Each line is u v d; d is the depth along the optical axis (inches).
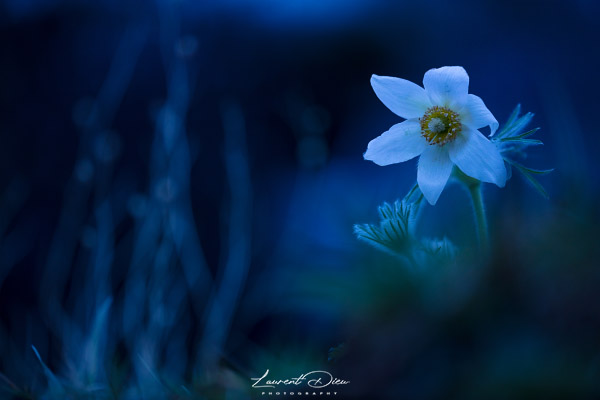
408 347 19.2
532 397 17.9
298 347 24.9
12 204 50.4
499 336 18.8
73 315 39.9
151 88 55.1
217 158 53.1
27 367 29.0
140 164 52.1
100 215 41.6
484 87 54.1
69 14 58.3
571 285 18.6
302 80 56.4
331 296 20.9
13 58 56.6
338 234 23.1
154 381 24.4
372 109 55.3
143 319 36.4
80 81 55.9
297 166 52.5
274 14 58.9
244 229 46.6
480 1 57.4
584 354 17.7
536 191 21.7
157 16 58.0
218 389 23.6
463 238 22.9
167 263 37.9
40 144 53.3
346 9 58.3
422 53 56.7
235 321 40.0
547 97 51.1
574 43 54.1
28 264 48.8
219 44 57.3
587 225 18.9
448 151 23.5
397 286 19.7
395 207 22.9
